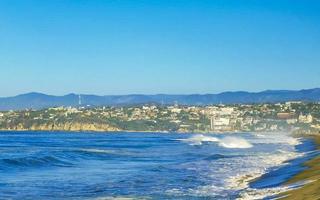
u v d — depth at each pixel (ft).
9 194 90.07
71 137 586.04
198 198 83.30
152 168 139.74
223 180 109.40
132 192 91.45
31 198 85.76
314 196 70.79
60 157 175.32
